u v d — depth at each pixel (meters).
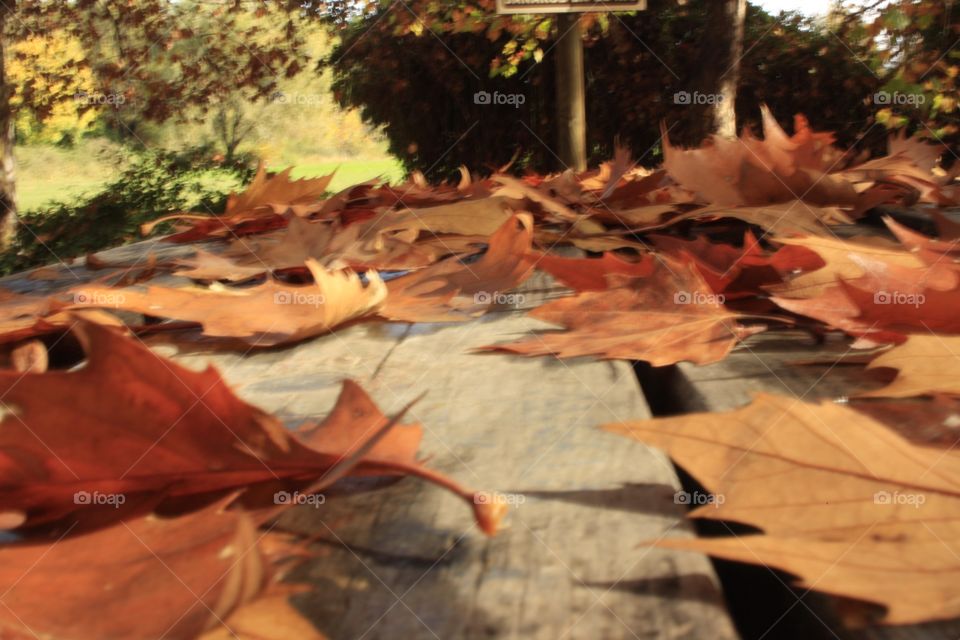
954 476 0.47
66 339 0.93
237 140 8.69
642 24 7.53
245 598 0.37
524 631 0.40
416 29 6.90
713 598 0.42
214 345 0.89
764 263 0.89
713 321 0.82
